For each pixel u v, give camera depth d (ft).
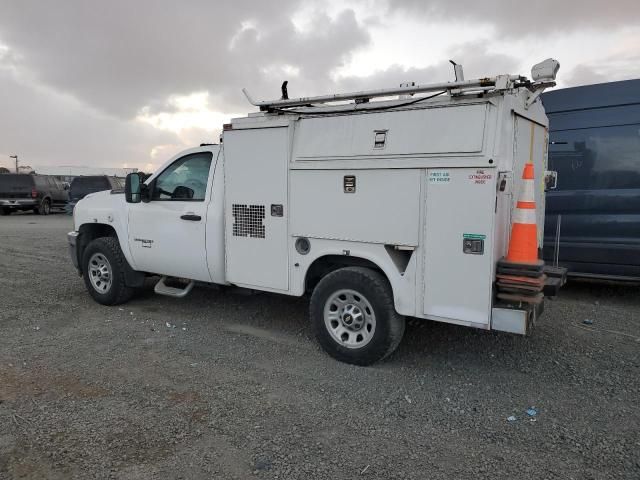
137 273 22.08
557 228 22.71
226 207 18.02
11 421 12.09
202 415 12.48
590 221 23.26
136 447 11.05
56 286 26.30
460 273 13.62
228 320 20.33
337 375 14.92
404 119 14.35
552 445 11.21
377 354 15.10
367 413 12.66
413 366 15.61
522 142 15.20
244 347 17.26
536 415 12.56
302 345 17.47
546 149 18.10
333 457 10.75
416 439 11.46
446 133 13.66
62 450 10.89
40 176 86.63
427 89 14.21
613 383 14.38
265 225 17.04
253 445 11.17
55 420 12.15
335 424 12.10
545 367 15.53
